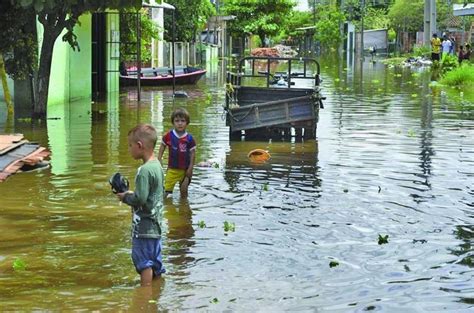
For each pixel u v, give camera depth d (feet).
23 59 65.36
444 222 31.12
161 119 66.44
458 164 44.06
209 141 52.90
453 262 25.89
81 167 42.16
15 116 65.92
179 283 23.65
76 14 63.57
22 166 39.78
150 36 117.50
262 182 38.83
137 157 24.30
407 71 148.77
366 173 41.27
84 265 25.36
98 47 93.15
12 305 21.67
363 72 145.18
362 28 230.48
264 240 28.40
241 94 58.23
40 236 28.60
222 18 191.11
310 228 30.04
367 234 29.30
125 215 31.81
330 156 46.78
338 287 23.35
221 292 22.85
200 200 34.71
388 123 63.46
